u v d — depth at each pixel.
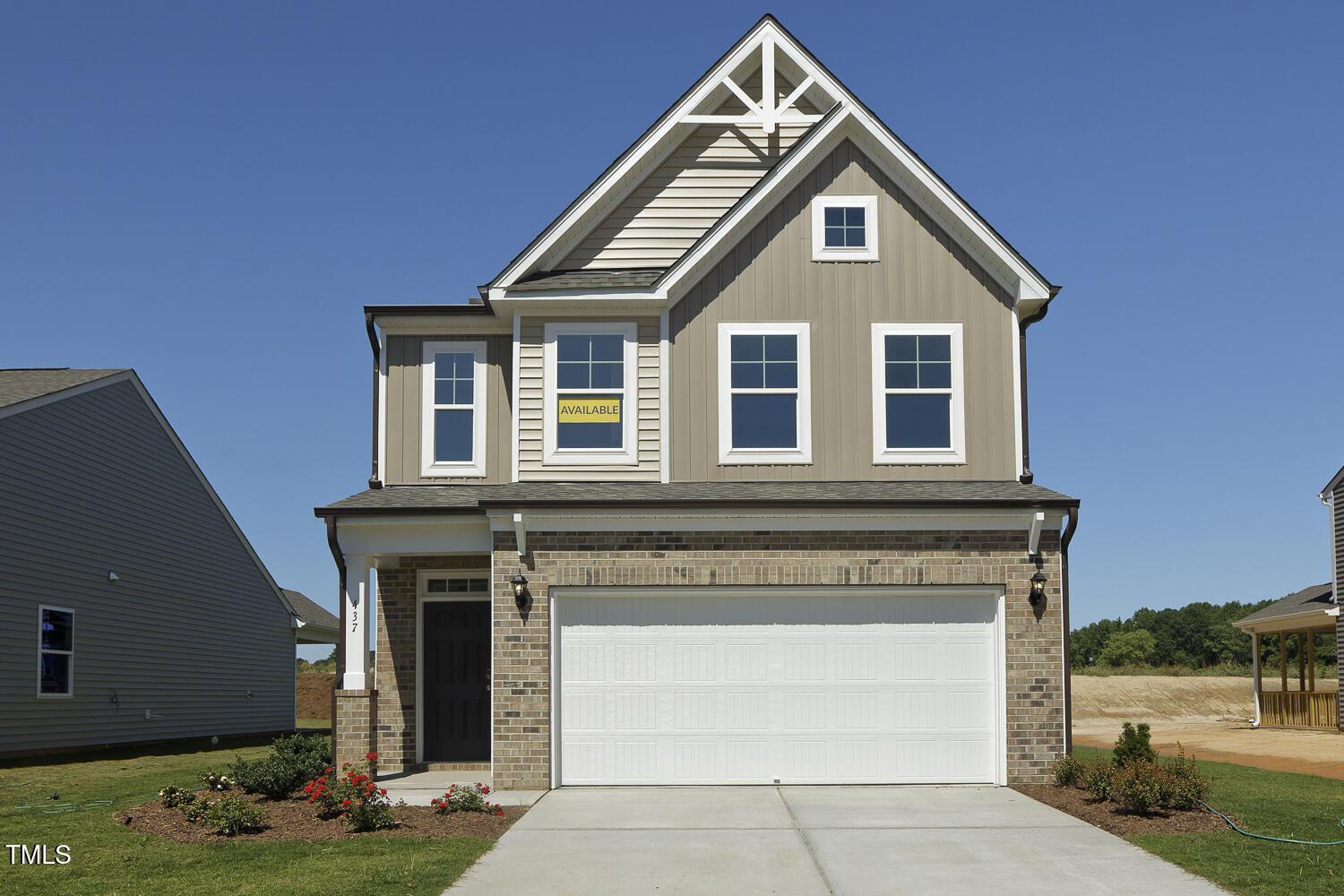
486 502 14.09
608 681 14.38
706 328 15.55
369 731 14.43
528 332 15.59
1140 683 44.66
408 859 10.02
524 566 14.35
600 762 14.29
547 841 10.91
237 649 29.17
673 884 9.28
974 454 15.34
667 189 16.83
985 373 15.49
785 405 15.45
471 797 12.41
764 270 15.62
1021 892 9.01
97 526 22.77
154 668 24.94
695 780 14.26
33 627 20.48
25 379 23.16
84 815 12.50
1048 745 14.09
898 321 15.55
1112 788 12.78
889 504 14.16
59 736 21.23
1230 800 13.55
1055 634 14.21
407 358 16.61
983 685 14.40
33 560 20.52
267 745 25.91
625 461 15.33
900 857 10.27
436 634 16.81
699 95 16.77
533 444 15.39
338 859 10.02
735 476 15.30
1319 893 8.79
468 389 16.56
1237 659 84.19
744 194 16.61
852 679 14.39
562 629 14.46
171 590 25.84
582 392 15.48
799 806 12.79
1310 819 12.13
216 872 9.55
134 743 24.00
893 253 15.67
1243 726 31.97
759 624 14.47
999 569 14.32
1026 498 14.19
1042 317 15.67
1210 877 9.38
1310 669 32.25
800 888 9.19
